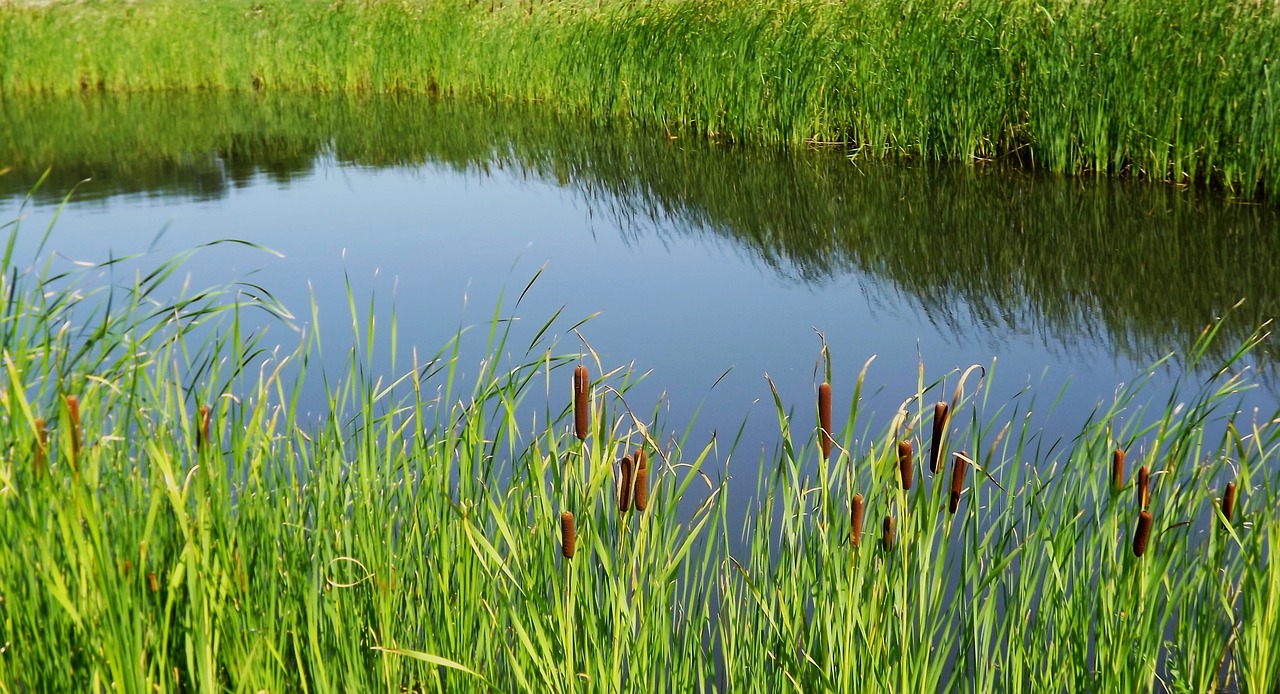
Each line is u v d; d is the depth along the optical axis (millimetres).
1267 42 8062
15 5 20672
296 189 10586
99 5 21531
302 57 18906
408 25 17906
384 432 3732
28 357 2812
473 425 2742
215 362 2920
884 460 2500
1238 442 2756
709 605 3256
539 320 6457
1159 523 2740
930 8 10578
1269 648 2668
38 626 2367
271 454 2912
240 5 20453
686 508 4074
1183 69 8547
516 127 13922
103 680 2217
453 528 2744
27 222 9219
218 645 2410
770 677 2787
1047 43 9570
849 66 11250
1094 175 9383
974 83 10047
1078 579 2707
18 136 14219
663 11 13492
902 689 2367
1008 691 2725
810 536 2742
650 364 5742
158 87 19234
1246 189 8188
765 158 11102
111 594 2205
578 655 2572
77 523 2199
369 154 12492
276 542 2592
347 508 2900
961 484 2354
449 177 11062
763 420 4988
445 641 2617
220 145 13320
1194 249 7359
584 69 14484
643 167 11141
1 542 2309
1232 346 5730
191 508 2590
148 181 11094
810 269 7555
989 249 7777
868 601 2518
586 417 2271
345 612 2564
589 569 2525
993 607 2730
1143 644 2572
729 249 8125
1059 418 4844
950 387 5328
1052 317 6371
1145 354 5699
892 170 10195
